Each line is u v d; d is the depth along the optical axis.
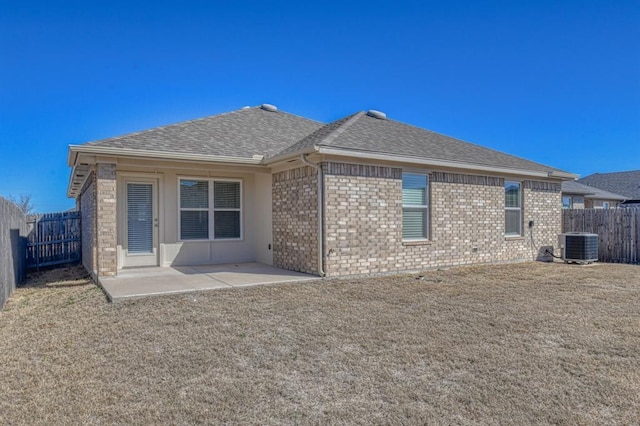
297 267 10.05
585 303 7.12
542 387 3.77
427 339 5.14
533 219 13.61
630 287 8.68
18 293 8.88
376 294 7.77
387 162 10.20
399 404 3.46
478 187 12.10
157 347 4.84
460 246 11.65
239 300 7.11
